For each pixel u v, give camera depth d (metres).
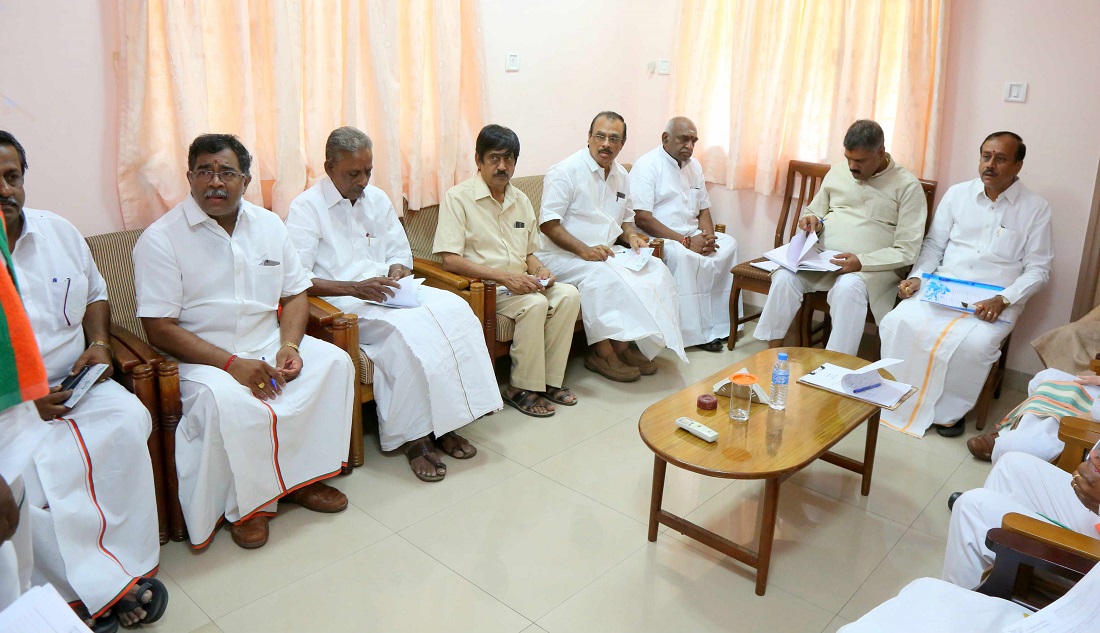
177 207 2.26
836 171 3.60
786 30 3.73
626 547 2.24
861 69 3.61
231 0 2.63
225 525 2.29
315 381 2.29
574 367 3.62
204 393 2.07
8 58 2.27
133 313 2.50
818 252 3.49
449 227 3.05
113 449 1.89
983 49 3.32
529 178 3.84
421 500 2.46
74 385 1.93
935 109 3.40
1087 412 2.31
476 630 1.88
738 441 2.04
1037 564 1.37
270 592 2.00
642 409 3.18
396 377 2.58
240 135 2.75
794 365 2.62
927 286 3.14
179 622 1.88
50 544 1.78
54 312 2.01
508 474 2.64
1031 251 3.10
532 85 3.89
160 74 2.55
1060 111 3.17
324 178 2.79
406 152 3.29
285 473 2.25
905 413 3.08
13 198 1.87
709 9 4.00
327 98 3.02
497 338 3.06
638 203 3.88
